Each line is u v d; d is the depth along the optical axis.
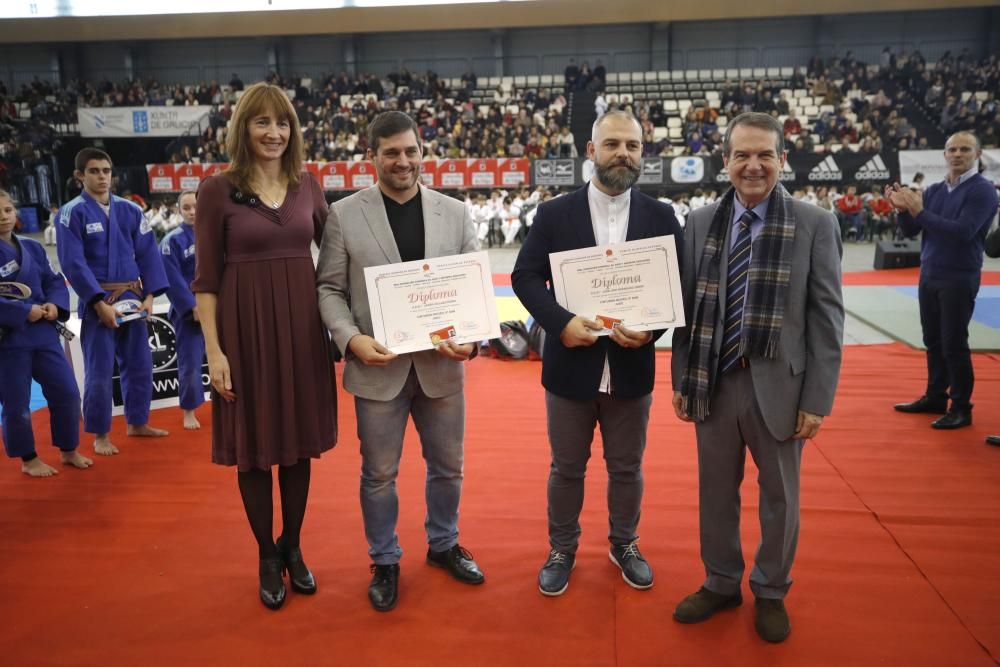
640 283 2.38
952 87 20.14
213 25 22.45
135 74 24.31
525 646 2.28
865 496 3.34
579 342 2.35
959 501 3.28
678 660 2.20
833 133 18.78
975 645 2.24
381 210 2.50
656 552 2.87
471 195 17.84
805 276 2.19
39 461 3.88
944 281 4.21
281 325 2.44
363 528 3.15
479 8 21.84
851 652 2.22
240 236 2.39
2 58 24.22
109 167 4.11
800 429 2.20
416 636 2.35
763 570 2.33
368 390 2.50
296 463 2.60
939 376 4.48
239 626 2.42
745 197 2.25
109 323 4.02
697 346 2.33
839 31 22.92
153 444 4.34
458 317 2.45
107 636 2.37
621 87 22.48
